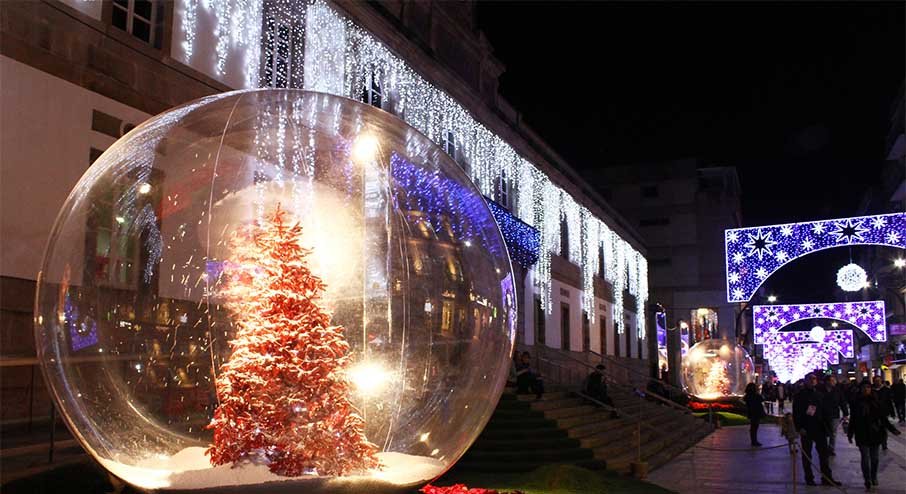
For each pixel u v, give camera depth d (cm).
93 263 543
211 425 537
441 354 594
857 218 2281
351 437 547
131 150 575
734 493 1164
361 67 1525
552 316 2758
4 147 843
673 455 1628
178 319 550
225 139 579
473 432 595
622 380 3553
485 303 602
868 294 5366
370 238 602
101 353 534
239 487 502
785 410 3656
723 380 2670
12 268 836
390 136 626
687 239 5144
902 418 2770
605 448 1391
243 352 538
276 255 554
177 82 1090
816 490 1205
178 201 560
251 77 1230
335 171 602
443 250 607
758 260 2428
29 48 882
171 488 502
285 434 527
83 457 698
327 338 551
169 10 1087
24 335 837
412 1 1858
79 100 940
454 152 2003
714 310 5069
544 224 2714
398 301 601
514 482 1091
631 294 4247
